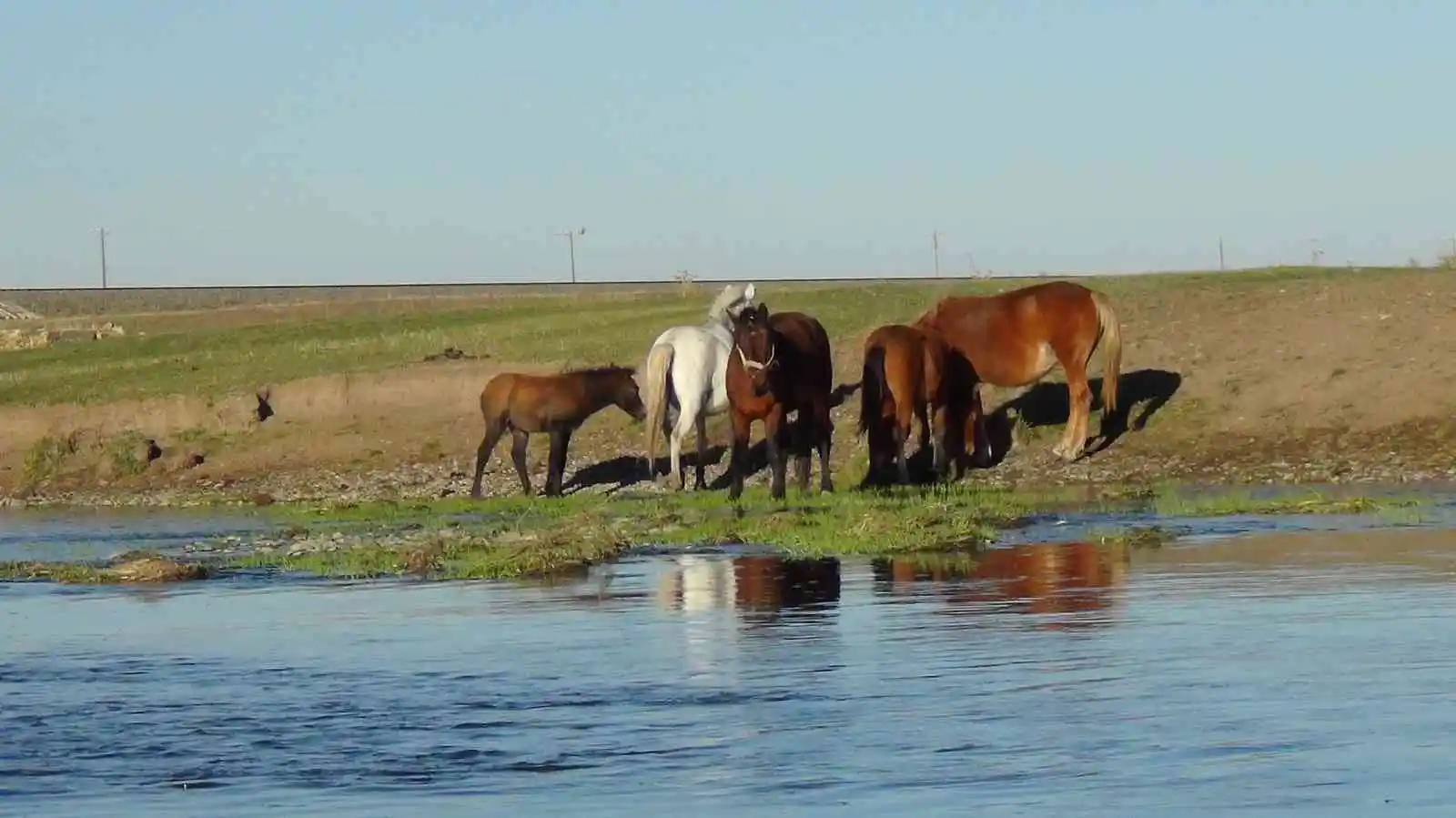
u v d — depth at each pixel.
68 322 79.88
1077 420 29.11
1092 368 33.31
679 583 17.77
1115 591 15.78
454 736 10.71
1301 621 13.51
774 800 8.86
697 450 30.33
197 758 10.34
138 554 22.31
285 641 14.80
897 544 20.12
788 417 32.22
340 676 12.89
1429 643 12.38
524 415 30.42
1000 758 9.54
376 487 33.19
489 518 26.94
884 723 10.51
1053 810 8.44
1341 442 28.72
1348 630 13.06
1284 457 28.55
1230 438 29.62
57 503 34.66
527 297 74.69
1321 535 19.98
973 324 28.97
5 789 9.66
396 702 11.81
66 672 13.40
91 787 9.68
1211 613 14.12
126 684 12.82
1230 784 8.75
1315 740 9.61
